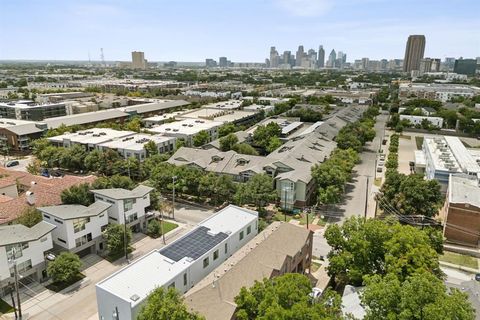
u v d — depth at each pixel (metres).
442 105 188.88
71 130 115.81
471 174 69.50
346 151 87.06
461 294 28.88
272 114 158.38
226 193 65.25
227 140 96.31
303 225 61.41
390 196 63.38
